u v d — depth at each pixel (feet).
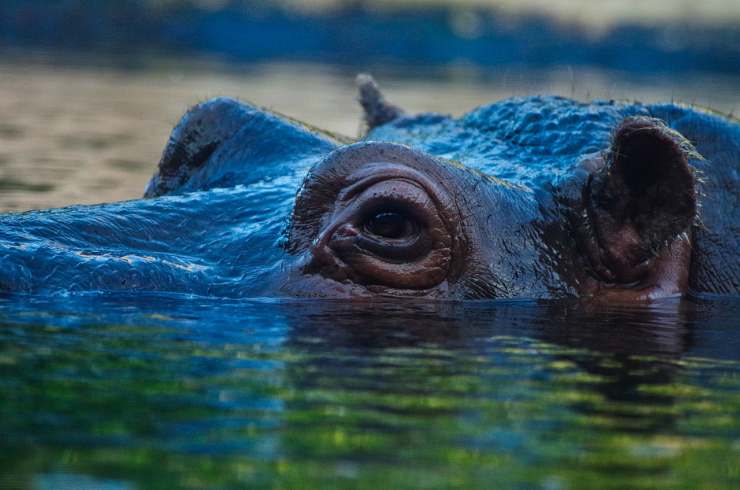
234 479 15.78
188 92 132.46
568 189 30.68
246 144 35.17
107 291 27.14
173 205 30.30
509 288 29.19
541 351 24.61
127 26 238.07
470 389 21.12
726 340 26.68
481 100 127.75
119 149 77.77
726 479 16.67
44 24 225.76
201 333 24.34
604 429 19.01
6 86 123.95
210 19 247.29
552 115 34.01
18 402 18.78
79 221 28.84
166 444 17.15
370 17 255.50
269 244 28.84
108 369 21.13
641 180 29.73
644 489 16.16
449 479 16.19
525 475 16.52
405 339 24.88
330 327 25.48
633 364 23.91
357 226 28.04
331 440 17.67
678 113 34.40
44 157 69.97
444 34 251.39
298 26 252.62
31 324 24.26
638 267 30.45
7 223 28.27
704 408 20.56
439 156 30.09
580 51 243.81
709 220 33.19
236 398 19.66
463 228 28.84
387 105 43.75
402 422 18.79
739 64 236.84
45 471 15.71
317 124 96.78
